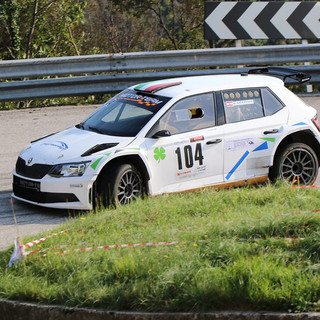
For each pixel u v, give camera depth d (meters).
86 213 29.06
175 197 29.20
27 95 53.09
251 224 22.86
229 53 57.53
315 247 19.80
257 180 33.09
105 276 19.19
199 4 130.00
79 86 54.53
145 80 56.03
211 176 31.77
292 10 64.62
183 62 56.75
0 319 18.97
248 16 63.94
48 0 96.12
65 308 17.98
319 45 59.25
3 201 32.25
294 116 33.94
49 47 94.00
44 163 29.61
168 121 30.81
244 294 17.03
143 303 17.48
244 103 32.91
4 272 20.73
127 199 29.44
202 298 17.09
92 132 31.52
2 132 47.47
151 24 155.00
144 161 29.48
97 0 152.25
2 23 89.19
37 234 25.53
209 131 31.50
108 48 153.50
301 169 34.00
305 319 16.14
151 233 23.38
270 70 37.50
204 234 22.44
